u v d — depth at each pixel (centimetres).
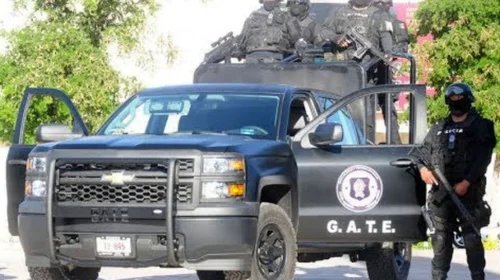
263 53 1564
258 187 980
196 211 946
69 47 2002
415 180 1069
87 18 2058
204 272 1184
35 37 1994
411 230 1069
